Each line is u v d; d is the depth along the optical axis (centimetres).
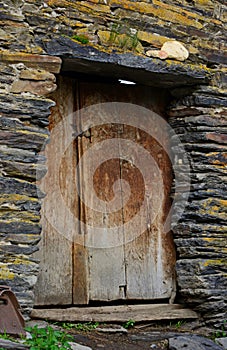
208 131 578
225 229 571
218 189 574
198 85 579
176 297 581
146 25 545
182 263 571
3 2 492
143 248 577
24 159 482
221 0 596
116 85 588
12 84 488
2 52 488
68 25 511
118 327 526
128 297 562
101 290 552
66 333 479
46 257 531
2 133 477
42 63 498
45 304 525
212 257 563
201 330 554
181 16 568
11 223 472
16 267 470
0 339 394
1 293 431
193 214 569
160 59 549
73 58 512
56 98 557
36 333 437
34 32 500
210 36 586
